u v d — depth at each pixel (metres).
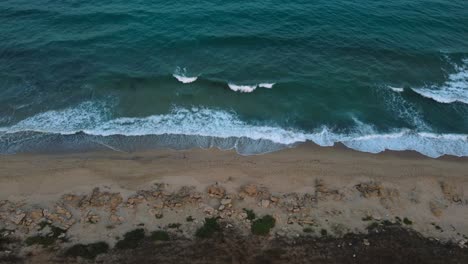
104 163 29.59
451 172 29.78
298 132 32.81
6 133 31.88
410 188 28.22
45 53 39.19
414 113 34.84
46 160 29.78
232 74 37.47
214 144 31.45
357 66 39.00
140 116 33.62
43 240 23.78
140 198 26.55
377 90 36.66
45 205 26.14
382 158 30.80
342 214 26.03
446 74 38.62
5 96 34.91
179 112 34.03
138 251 23.45
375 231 25.00
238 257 23.23
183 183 28.00
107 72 37.28
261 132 32.59
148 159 30.06
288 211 26.05
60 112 33.72
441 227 25.50
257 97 35.47
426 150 31.72
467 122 34.22
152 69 37.78
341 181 28.53
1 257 22.69
